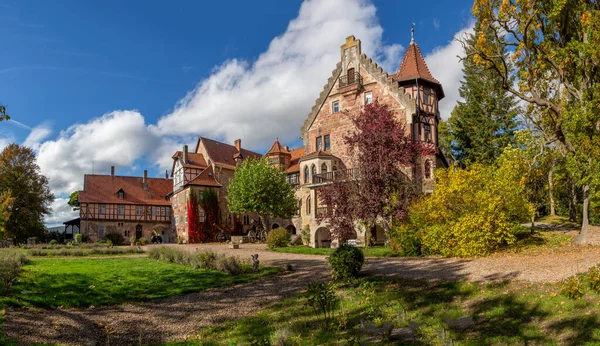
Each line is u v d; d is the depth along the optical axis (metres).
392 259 21.08
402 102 34.72
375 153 25.61
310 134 40.59
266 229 46.09
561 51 19.70
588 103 19.11
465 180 21.06
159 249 27.84
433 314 11.70
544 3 19.81
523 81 21.70
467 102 47.00
